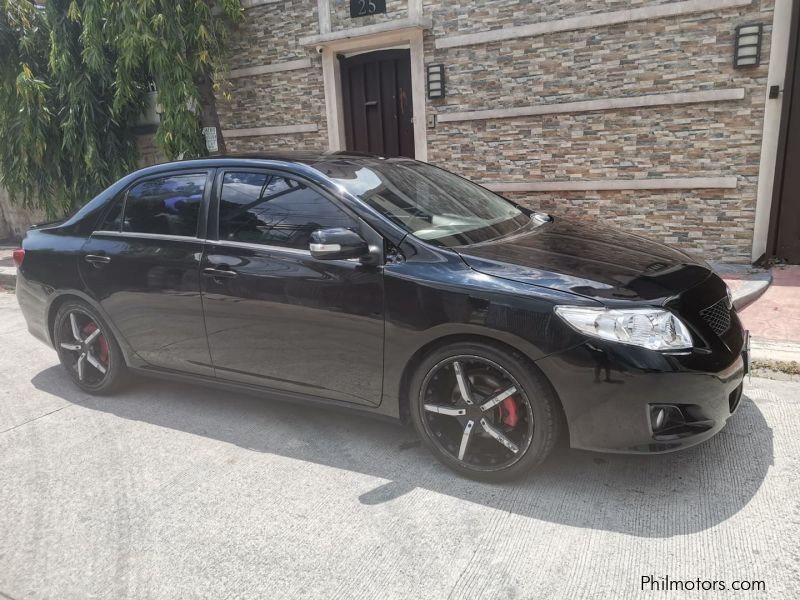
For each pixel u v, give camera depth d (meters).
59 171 9.56
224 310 3.60
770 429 3.43
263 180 3.60
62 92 9.02
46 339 4.62
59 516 3.01
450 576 2.44
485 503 2.91
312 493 3.09
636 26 6.51
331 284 3.23
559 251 3.21
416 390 3.12
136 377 4.62
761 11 5.94
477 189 4.24
